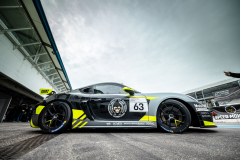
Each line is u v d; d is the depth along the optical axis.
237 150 0.70
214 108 5.84
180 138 1.15
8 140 1.03
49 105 1.81
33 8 5.01
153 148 0.75
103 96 2.01
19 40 6.51
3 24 5.30
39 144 0.88
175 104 1.82
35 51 7.86
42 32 6.17
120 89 2.22
